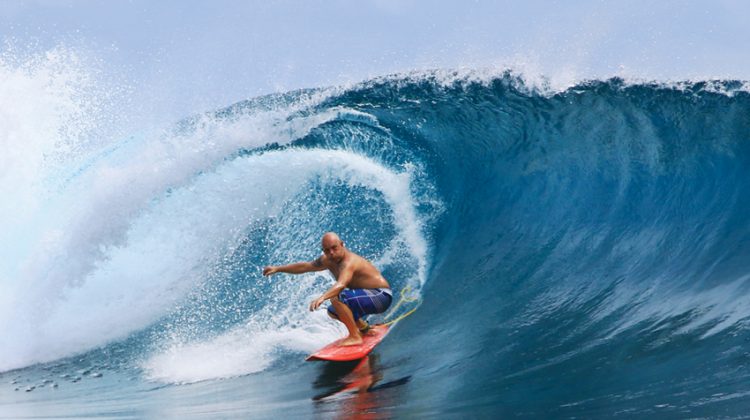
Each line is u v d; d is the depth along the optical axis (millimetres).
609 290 27938
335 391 23297
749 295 23797
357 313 27297
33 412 24641
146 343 32062
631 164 35594
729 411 16344
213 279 35750
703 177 33031
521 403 19375
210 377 26922
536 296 29016
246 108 44500
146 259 37094
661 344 22391
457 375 23094
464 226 35875
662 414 16844
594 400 18719
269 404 22562
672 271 27766
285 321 31312
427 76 47250
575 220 33719
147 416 22547
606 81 43469
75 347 32875
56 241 37062
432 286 32156
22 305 35219
